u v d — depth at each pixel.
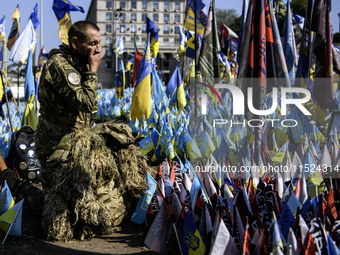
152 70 8.68
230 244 2.08
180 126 5.58
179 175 3.50
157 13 94.44
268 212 2.41
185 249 2.38
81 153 3.12
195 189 2.74
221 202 2.43
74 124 3.33
